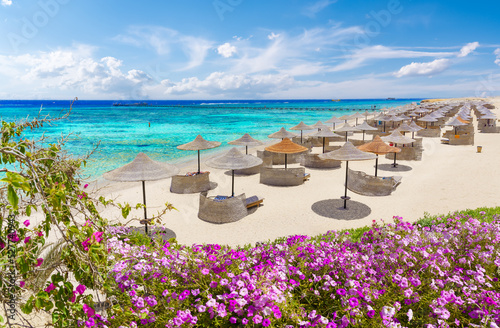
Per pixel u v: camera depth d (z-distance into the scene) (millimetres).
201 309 3113
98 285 2945
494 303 3395
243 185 13094
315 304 3742
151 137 32844
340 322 3354
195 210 10203
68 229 2643
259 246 4855
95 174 15609
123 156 21312
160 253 4082
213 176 14844
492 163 15617
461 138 21406
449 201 10508
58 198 2445
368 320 3285
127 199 11406
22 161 2555
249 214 9742
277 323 3201
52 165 2885
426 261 4180
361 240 5332
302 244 4766
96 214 3334
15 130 2877
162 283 3648
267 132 38469
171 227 8766
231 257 3924
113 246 4039
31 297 2584
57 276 2717
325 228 8570
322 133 18656
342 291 3553
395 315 3453
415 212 9609
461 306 3566
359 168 15836
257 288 3303
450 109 47875
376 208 10031
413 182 12906
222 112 94750
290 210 10008
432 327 3133
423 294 3711
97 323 3070
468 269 4508
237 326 3219
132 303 3363
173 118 66250
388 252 4469
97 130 39875
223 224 8961
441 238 4973
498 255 4625
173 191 12289
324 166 16203
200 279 3619
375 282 3881
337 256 4133
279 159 17422
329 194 11633
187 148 12625
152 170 7922
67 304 2740
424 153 18891
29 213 2609
